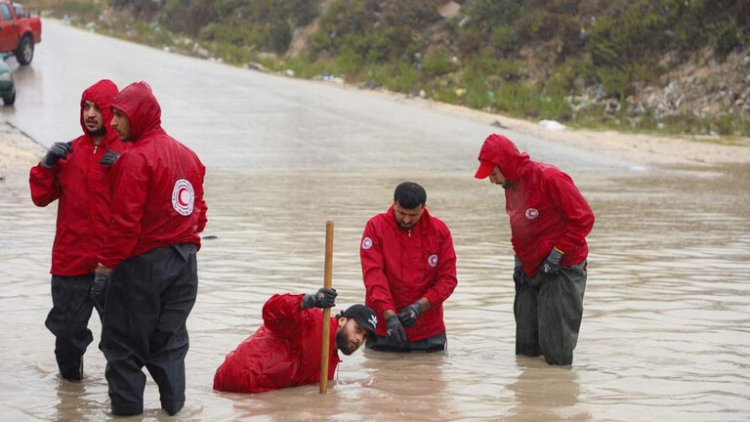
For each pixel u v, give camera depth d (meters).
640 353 12.91
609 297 16.17
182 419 9.98
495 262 19.02
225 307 14.87
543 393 11.10
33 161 32.53
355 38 72.81
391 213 13.13
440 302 13.01
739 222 25.02
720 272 18.30
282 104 50.69
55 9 105.56
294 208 25.67
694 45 58.62
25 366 11.83
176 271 10.02
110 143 10.93
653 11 61.53
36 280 16.38
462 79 62.84
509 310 15.34
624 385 11.45
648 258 19.70
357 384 11.50
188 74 59.69
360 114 49.16
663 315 14.98
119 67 59.75
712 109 54.50
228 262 18.31
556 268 12.28
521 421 10.01
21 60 56.25
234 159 36.62
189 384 11.33
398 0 75.00
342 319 11.69
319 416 10.12
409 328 13.02
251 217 24.00
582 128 51.88
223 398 10.80
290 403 10.63
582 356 12.80
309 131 43.53
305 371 11.37
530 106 55.88
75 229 10.87
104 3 104.88
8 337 13.01
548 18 65.12
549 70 62.12
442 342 13.16
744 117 53.03
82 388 11.04
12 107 43.06
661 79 57.41
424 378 11.77
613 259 19.56
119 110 9.91
